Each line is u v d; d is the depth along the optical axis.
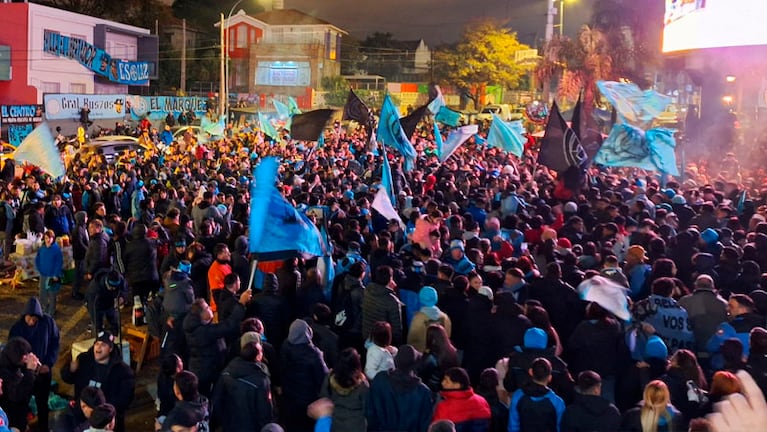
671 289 6.45
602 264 8.38
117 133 32.72
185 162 19.88
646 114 17.92
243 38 67.94
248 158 22.02
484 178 16.28
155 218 11.71
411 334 6.46
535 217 10.58
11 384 5.70
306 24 67.56
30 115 29.23
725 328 6.11
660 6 35.22
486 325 6.46
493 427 5.42
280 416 6.28
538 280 7.23
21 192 14.32
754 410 2.51
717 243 9.01
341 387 5.13
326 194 12.30
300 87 64.50
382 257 8.15
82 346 7.17
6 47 34.44
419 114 16.73
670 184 14.05
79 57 37.97
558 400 4.95
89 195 14.27
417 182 15.70
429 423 4.97
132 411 7.48
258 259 7.04
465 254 8.43
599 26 37.06
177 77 58.16
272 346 6.50
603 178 15.20
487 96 65.56
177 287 6.93
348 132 37.44
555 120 12.74
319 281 7.62
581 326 6.23
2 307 10.98
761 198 13.88
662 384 4.66
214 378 6.25
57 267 10.00
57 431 5.81
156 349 8.73
